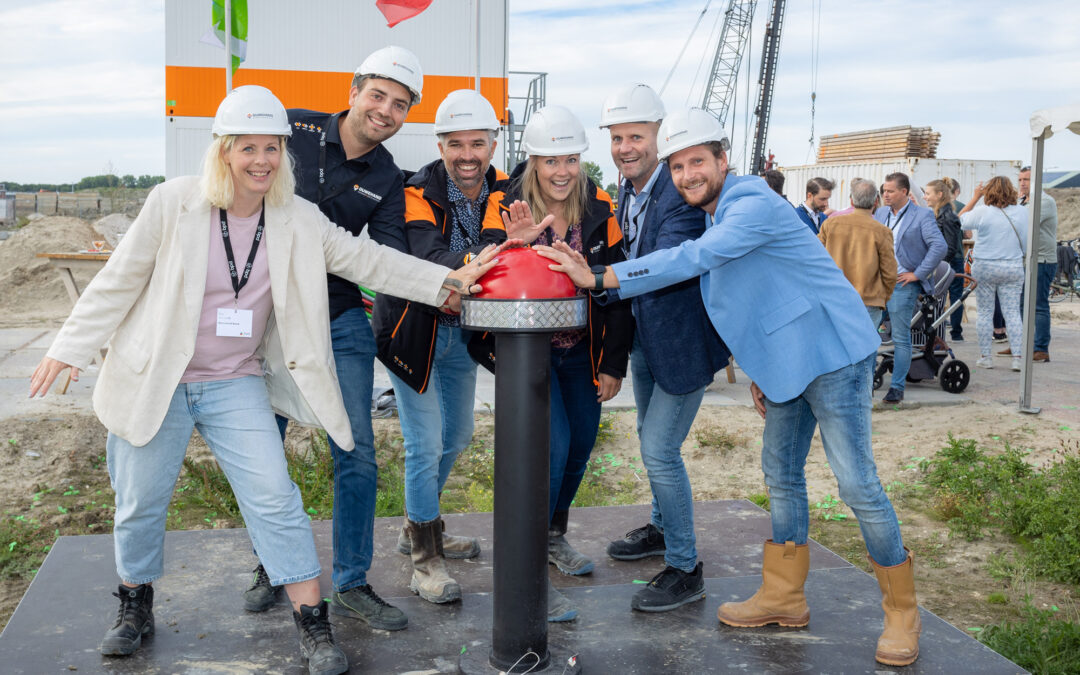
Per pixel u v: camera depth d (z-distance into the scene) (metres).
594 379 3.60
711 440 7.18
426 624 3.33
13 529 5.29
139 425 2.78
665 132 3.18
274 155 2.76
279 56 7.94
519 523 2.85
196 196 2.79
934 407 8.48
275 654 3.08
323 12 7.98
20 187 85.44
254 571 3.54
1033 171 7.89
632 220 3.78
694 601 3.60
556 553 3.93
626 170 3.69
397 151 8.29
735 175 3.31
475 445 7.02
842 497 3.17
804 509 3.35
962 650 3.19
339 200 3.31
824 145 35.03
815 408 3.17
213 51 7.85
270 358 3.04
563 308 2.76
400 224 3.46
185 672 2.95
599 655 3.14
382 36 8.10
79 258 9.25
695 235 3.45
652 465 3.52
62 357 2.72
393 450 6.66
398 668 2.99
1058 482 5.96
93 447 6.76
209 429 2.89
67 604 3.47
